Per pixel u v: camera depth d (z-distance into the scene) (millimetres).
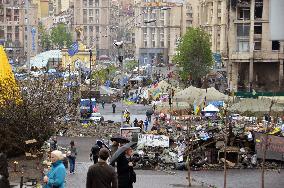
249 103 108438
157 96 154500
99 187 26469
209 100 121562
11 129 65312
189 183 55938
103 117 119125
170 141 73875
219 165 68812
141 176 61500
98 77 195000
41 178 50594
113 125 103938
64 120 101688
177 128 90000
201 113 114125
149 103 161625
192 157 68312
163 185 55938
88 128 99250
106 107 154375
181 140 74062
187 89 125125
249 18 188000
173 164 68188
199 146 69312
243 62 189375
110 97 167875
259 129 81562
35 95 86812
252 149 71625
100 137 92500
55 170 28172
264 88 187125
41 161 62125
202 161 68438
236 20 188625
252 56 186250
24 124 65938
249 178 63031
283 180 61938
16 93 68875
